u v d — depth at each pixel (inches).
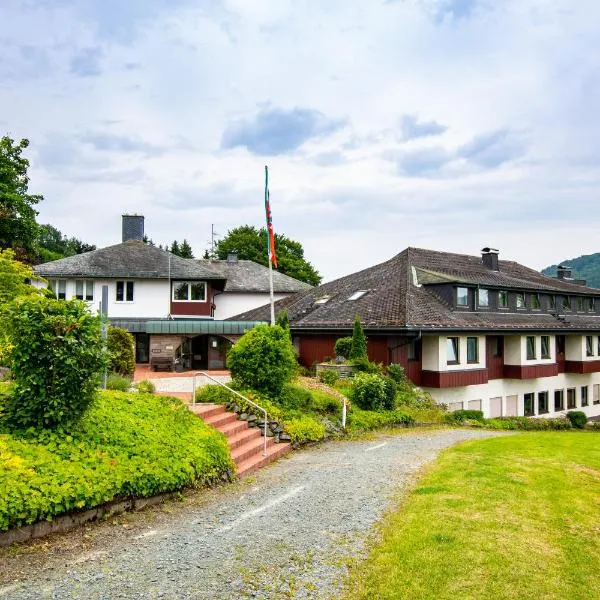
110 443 381.7
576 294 1541.6
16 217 1352.1
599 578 260.1
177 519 347.3
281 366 666.2
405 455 577.6
